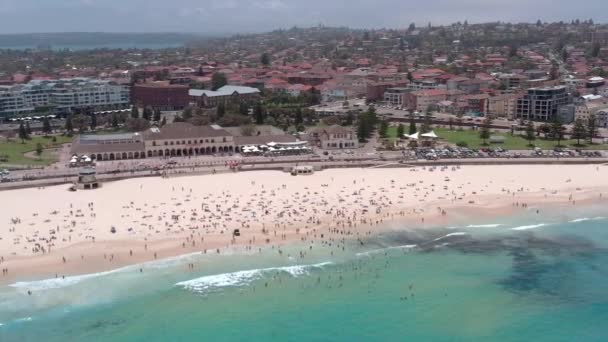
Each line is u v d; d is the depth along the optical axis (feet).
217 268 545.85
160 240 598.75
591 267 563.07
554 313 483.10
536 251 597.52
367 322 467.52
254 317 471.62
